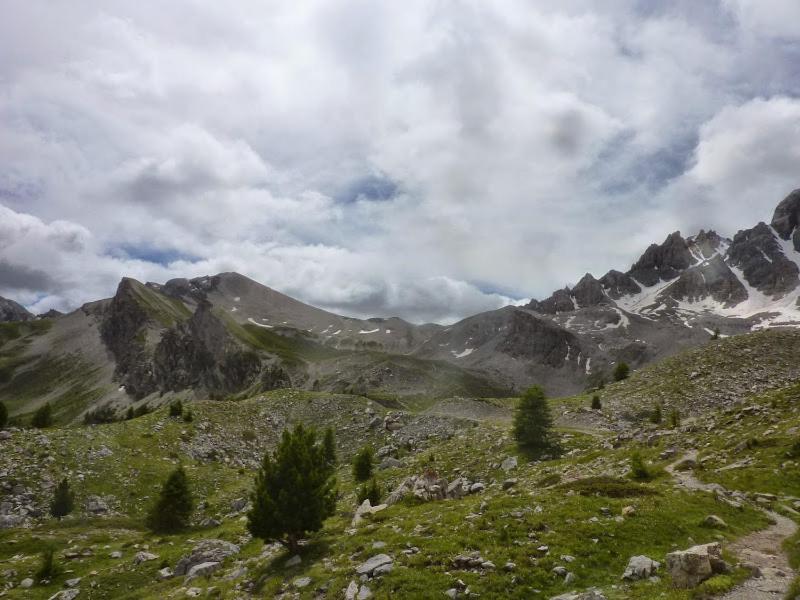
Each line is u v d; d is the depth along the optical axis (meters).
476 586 20.17
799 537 23.64
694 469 43.19
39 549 47.56
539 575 20.83
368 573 22.94
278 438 104.00
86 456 71.62
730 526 26.58
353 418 110.06
